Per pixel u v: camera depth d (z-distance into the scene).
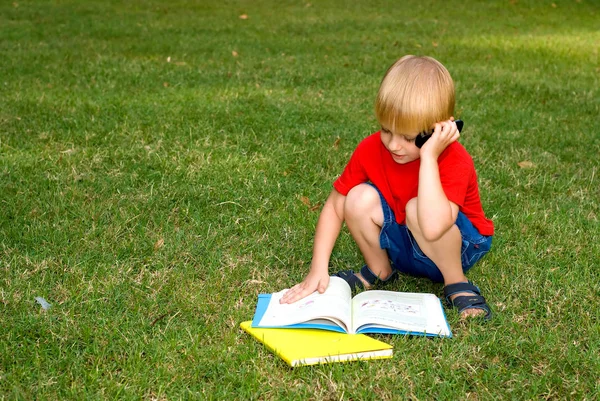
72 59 7.02
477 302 2.64
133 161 4.16
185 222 3.45
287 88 6.15
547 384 2.24
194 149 4.39
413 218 2.58
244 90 5.95
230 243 3.22
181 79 6.30
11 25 9.15
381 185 2.71
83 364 2.29
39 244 3.15
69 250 3.09
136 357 2.31
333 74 6.73
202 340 2.46
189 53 7.59
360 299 2.69
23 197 3.62
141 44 8.02
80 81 6.11
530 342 2.46
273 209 3.64
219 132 4.76
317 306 2.51
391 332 2.48
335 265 3.11
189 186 3.82
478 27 10.65
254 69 6.86
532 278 2.94
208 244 3.18
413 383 2.24
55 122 4.86
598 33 10.49
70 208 3.53
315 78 6.52
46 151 4.29
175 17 10.52
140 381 2.20
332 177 4.09
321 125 5.04
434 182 2.46
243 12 11.30
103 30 8.97
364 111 5.46
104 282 2.81
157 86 6.05
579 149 4.76
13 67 6.54
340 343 2.39
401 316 2.54
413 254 2.74
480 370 2.32
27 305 2.63
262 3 12.45
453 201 2.54
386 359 2.36
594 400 2.18
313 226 3.40
